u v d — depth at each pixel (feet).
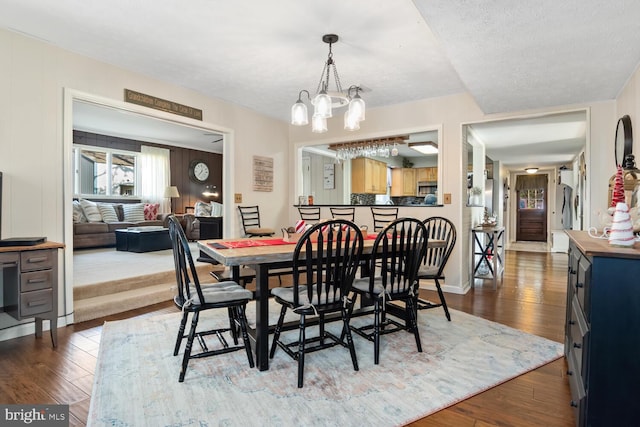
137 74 11.27
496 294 12.90
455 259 13.32
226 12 7.75
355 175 23.61
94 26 8.42
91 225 20.08
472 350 7.76
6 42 8.54
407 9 7.57
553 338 8.51
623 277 4.17
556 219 28.37
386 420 5.25
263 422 5.16
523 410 5.56
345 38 8.91
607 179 11.22
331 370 6.82
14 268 7.59
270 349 7.70
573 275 6.18
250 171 15.65
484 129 15.94
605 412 4.25
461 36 7.09
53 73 9.32
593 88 10.13
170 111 12.27
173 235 6.70
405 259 7.64
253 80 12.01
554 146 20.30
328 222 6.35
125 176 24.81
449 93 13.25
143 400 5.70
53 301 7.90
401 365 7.04
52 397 5.85
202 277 13.92
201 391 6.00
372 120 15.38
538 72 8.96
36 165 9.01
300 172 17.93
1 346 7.93
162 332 8.71
